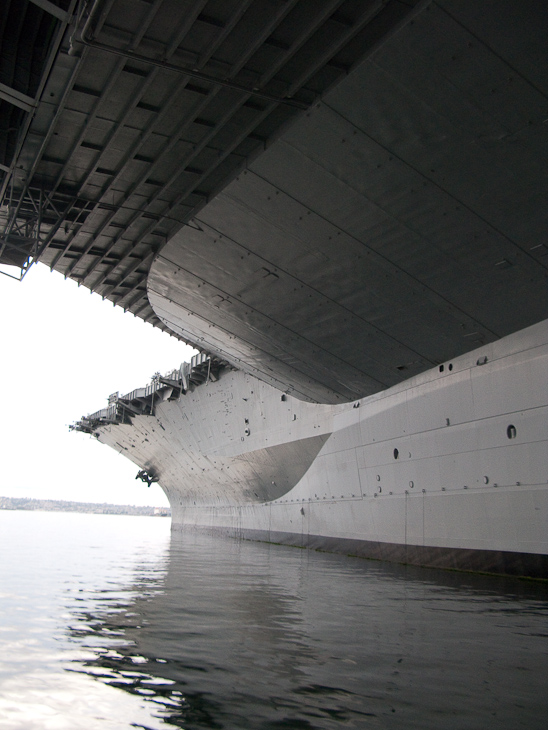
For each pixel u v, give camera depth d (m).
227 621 7.38
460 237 11.01
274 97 9.45
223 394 30.75
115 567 14.45
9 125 13.99
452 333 14.34
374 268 12.53
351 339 16.05
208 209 12.58
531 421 13.01
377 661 5.59
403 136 9.22
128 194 14.76
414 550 16.64
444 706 4.36
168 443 40.47
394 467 17.92
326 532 22.50
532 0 7.07
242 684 4.71
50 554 18.09
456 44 7.75
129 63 10.24
